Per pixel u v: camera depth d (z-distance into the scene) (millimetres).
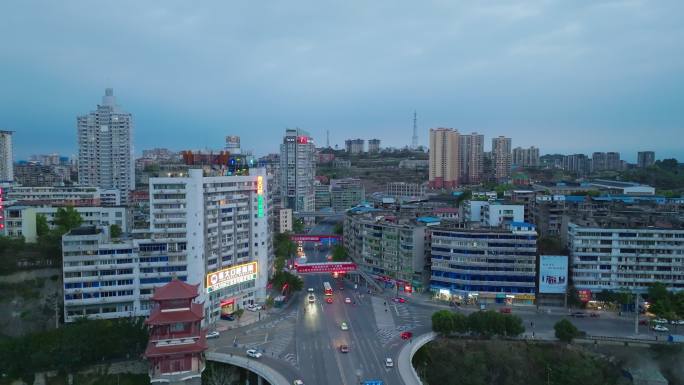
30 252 198500
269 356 165125
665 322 198375
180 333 142125
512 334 183750
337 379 148250
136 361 165000
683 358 178750
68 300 176000
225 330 190750
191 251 187500
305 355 166125
